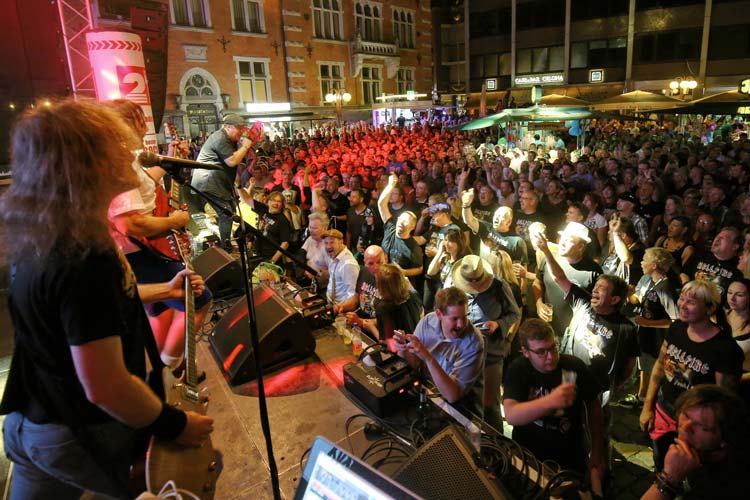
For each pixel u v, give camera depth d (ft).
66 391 3.85
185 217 7.51
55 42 20.24
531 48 96.48
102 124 3.56
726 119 58.54
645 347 12.87
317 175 30.63
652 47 84.79
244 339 9.33
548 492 6.31
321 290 17.08
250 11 69.15
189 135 63.36
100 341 3.57
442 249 15.31
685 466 6.60
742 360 9.19
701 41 80.53
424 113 86.58
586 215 19.26
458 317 9.04
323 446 4.07
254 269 13.58
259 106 69.41
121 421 3.91
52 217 3.34
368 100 87.86
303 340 9.70
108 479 4.27
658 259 12.49
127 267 4.12
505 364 13.57
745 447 6.43
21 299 3.58
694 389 6.84
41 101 3.72
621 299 10.57
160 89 20.88
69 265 3.44
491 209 21.65
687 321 9.43
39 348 3.69
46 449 4.00
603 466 8.55
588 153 41.68
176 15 61.26
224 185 15.71
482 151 45.55
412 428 7.50
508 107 65.87
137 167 6.84
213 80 65.10
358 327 11.00
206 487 4.55
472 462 5.77
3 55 18.95
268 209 20.70
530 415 7.97
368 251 13.41
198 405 4.91
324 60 78.48
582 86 92.12
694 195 19.70
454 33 105.81
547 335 8.14
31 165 3.32
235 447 7.34
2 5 18.90
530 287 14.76
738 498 6.29
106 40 15.14
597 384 8.48
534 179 29.66
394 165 34.45
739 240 13.35
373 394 7.97
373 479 3.74
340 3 79.71
